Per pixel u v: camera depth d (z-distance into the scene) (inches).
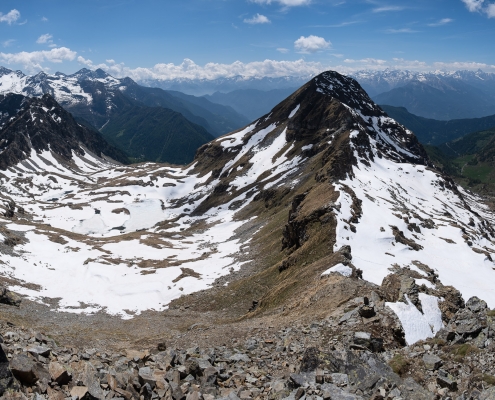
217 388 845.8
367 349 1042.1
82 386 691.4
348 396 753.0
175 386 770.8
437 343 1012.5
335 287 1807.3
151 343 1558.8
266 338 1354.6
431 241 4018.2
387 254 3149.6
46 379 675.4
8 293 2655.0
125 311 3129.9
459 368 866.8
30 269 3801.7
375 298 1405.0
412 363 925.2
